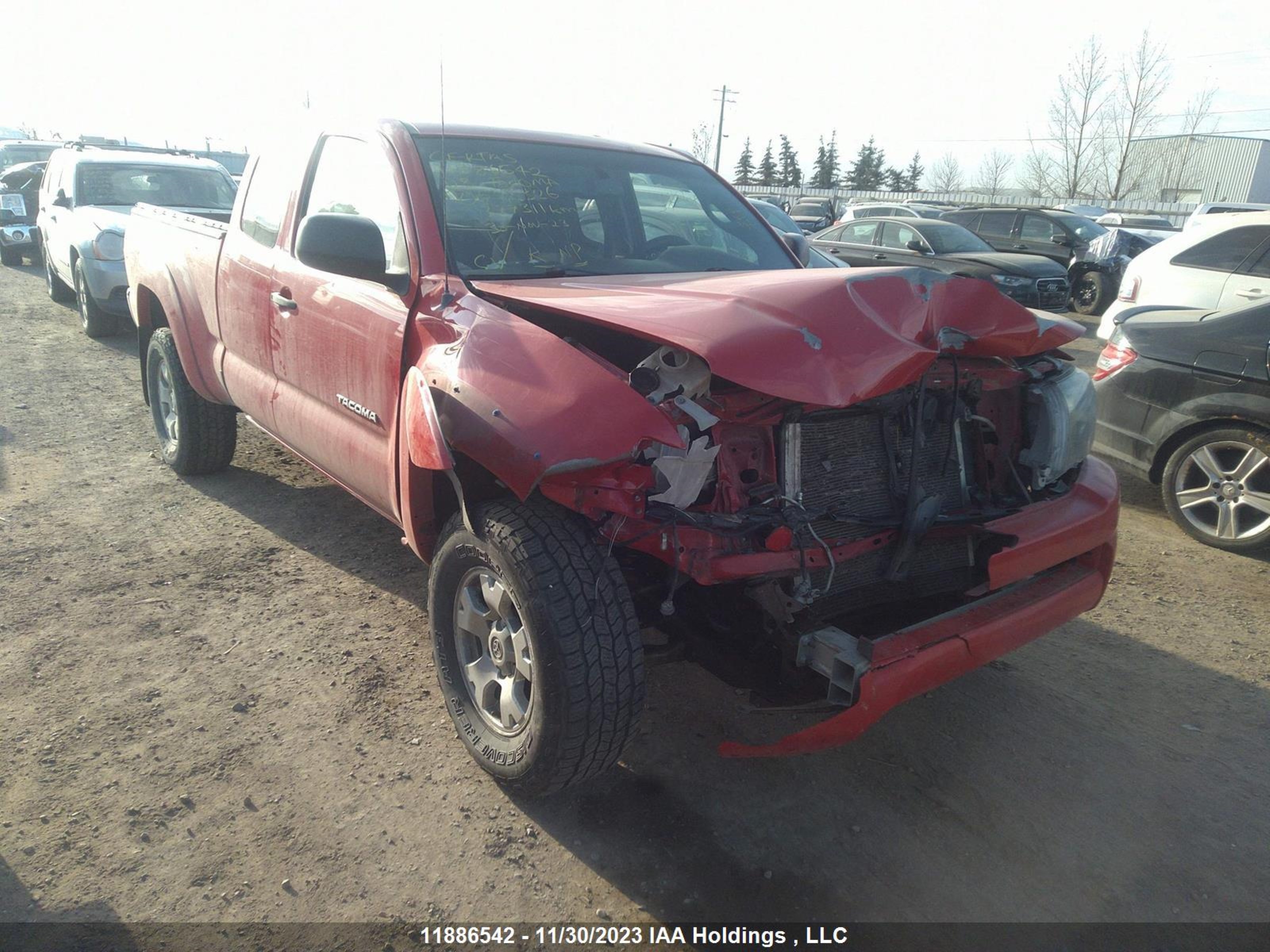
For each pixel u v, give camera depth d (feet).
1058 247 51.08
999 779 10.09
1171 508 17.48
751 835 9.09
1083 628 13.62
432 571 9.80
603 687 8.13
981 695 11.75
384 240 11.10
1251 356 16.17
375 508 11.55
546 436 7.66
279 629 12.49
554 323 9.29
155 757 9.74
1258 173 145.48
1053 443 10.02
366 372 10.68
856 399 7.75
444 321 9.45
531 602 8.08
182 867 8.29
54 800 9.04
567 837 8.95
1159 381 17.39
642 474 7.61
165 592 13.39
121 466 18.83
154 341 17.38
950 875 8.65
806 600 8.40
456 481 8.49
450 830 8.93
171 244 16.65
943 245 44.70
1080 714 11.38
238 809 9.05
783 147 266.36
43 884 8.02
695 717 11.05
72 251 30.63
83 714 10.43
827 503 8.81
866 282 8.48
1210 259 25.25
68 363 27.91
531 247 11.18
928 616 9.57
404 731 10.40
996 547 9.37
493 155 11.96
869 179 264.93
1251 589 15.05
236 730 10.26
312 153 13.07
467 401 8.36
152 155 36.24
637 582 9.45
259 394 13.74
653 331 7.97
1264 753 10.66
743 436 8.49
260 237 13.79
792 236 14.69
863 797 9.72
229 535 15.51
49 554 14.52
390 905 8.01
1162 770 10.30
